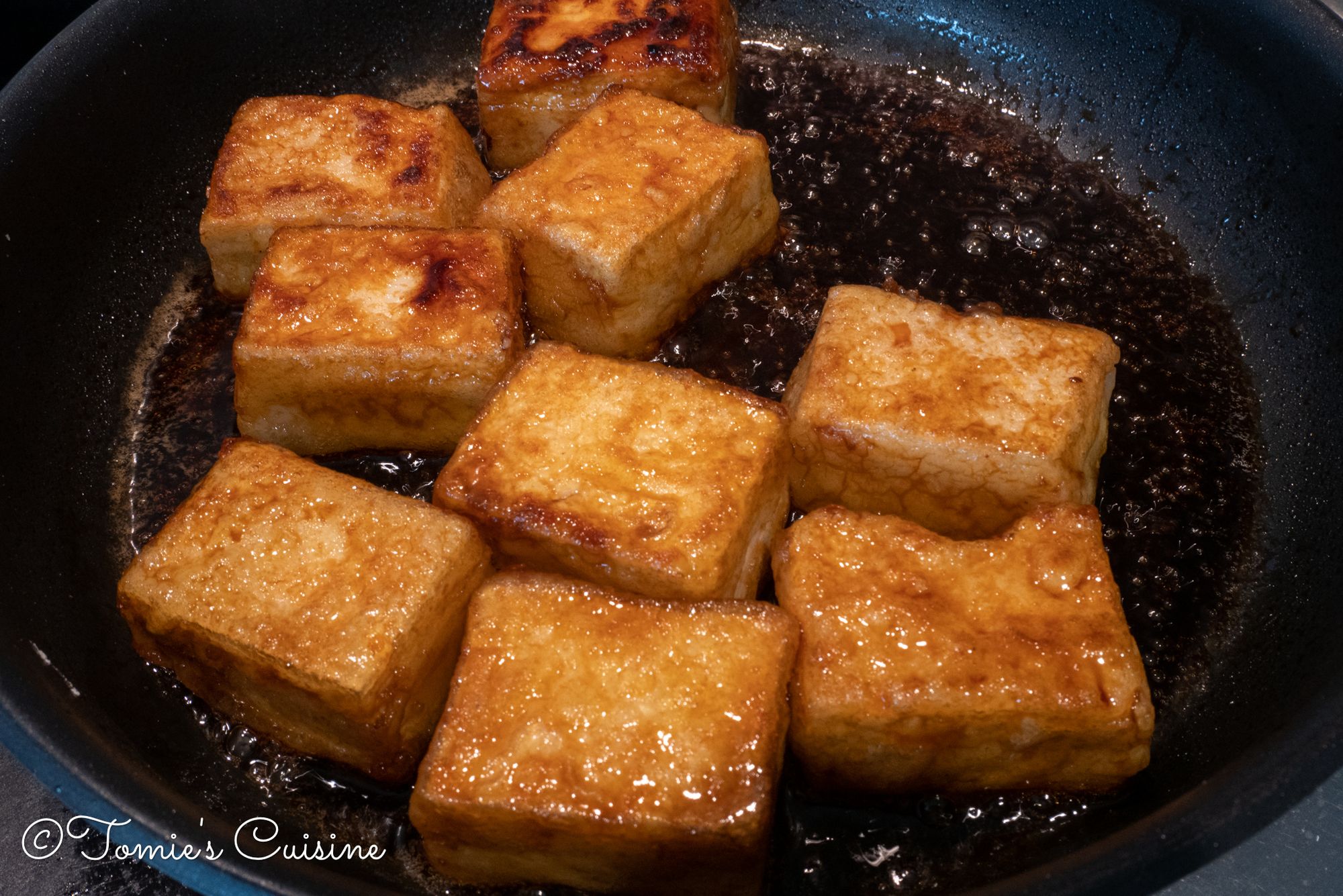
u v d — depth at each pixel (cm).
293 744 27
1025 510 28
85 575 29
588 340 31
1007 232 34
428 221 31
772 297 33
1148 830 24
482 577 27
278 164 32
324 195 31
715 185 31
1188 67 33
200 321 33
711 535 27
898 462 28
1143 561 30
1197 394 31
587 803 25
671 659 26
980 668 26
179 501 30
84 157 31
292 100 32
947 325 29
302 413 30
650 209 30
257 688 27
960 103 36
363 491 27
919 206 34
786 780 27
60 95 31
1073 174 35
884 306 29
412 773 27
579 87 33
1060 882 24
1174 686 28
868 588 26
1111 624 26
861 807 27
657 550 27
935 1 36
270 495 27
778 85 36
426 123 32
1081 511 27
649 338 31
